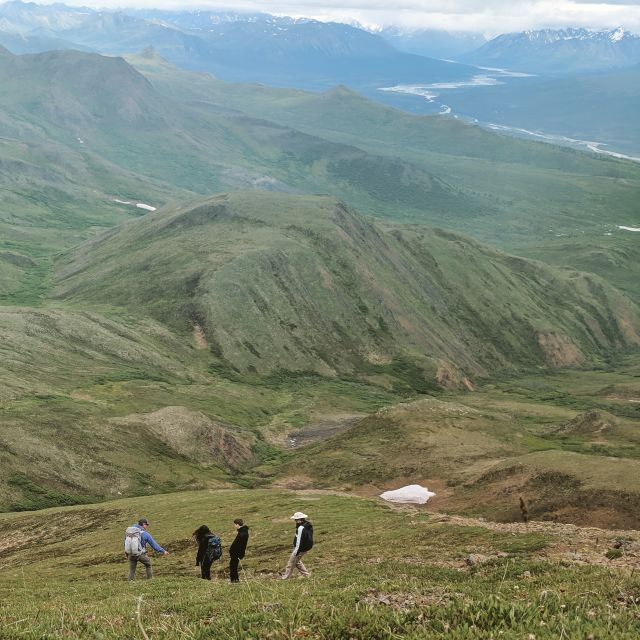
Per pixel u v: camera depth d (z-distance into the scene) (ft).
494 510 240.32
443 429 381.40
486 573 78.43
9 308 647.15
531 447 366.02
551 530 122.72
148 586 93.86
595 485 232.53
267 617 46.62
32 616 63.26
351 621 44.45
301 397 640.99
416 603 53.98
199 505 236.22
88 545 196.95
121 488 343.67
